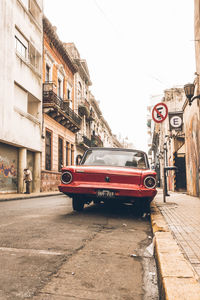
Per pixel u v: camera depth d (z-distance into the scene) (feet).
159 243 11.41
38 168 68.08
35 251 12.01
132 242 14.26
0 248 12.31
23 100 60.49
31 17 63.93
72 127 95.81
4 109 50.39
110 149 26.50
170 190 87.20
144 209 22.89
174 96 95.45
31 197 48.96
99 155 25.73
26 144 60.44
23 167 60.23
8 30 52.29
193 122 42.22
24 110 60.90
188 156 49.60
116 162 24.90
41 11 70.64
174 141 73.46
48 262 10.68
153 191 21.56
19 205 32.40
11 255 11.38
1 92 49.37
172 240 11.94
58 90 86.99
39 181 67.82
